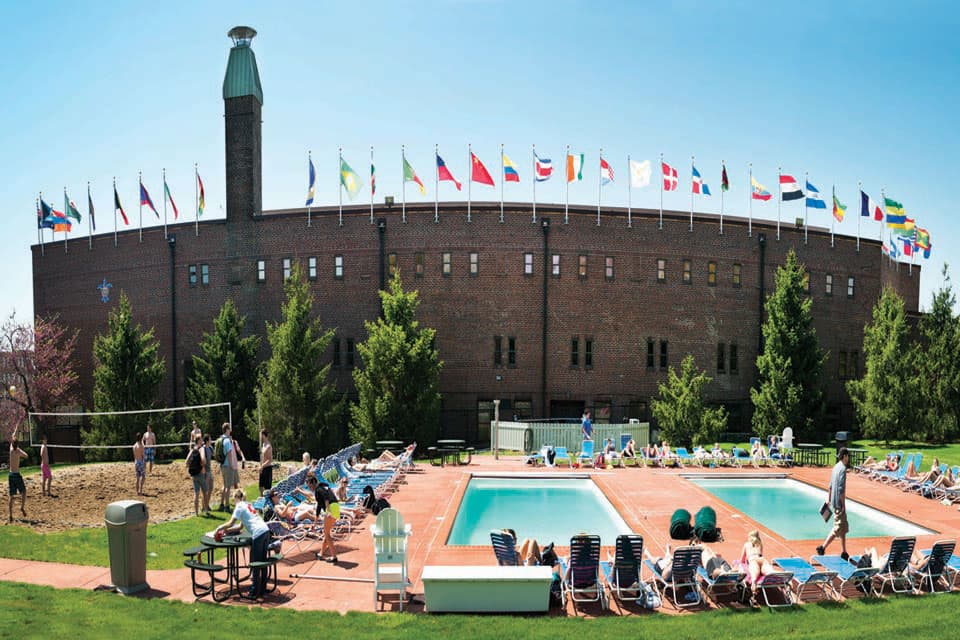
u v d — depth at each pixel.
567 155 40.00
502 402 40.19
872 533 18.67
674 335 41.66
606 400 40.62
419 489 23.70
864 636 10.23
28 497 21.84
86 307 48.31
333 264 41.59
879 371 37.09
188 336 44.50
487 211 40.47
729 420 42.69
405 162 39.25
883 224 46.72
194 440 20.19
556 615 11.47
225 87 43.75
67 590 11.91
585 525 19.48
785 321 38.31
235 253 43.41
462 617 11.09
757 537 12.66
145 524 12.42
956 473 24.12
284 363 35.31
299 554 15.02
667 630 10.55
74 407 48.56
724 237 42.78
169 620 10.52
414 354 34.66
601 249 40.84
